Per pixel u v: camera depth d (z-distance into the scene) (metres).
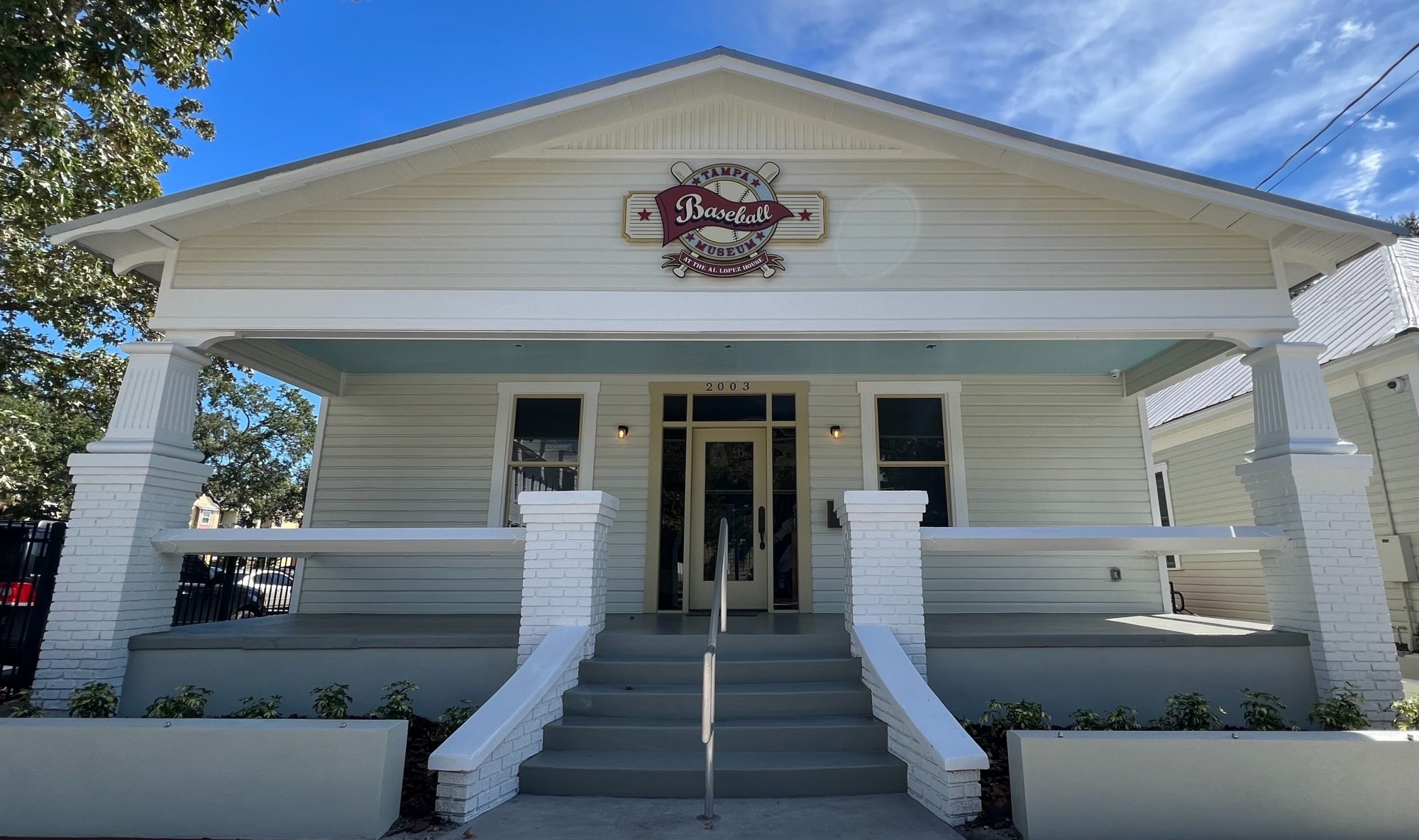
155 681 5.86
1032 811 3.77
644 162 6.83
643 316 6.52
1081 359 8.48
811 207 6.72
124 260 6.67
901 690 4.79
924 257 6.61
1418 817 3.77
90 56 7.99
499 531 6.12
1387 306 8.80
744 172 6.75
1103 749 3.83
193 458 6.59
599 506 5.71
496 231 6.67
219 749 4.04
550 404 9.17
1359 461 5.93
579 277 6.59
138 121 11.27
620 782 4.52
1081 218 6.64
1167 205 6.48
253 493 32.22
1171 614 8.60
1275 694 5.79
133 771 4.04
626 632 6.05
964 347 7.88
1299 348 6.28
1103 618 8.02
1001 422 9.09
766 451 8.94
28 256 11.41
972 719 5.76
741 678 5.54
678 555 8.72
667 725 4.97
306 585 8.69
